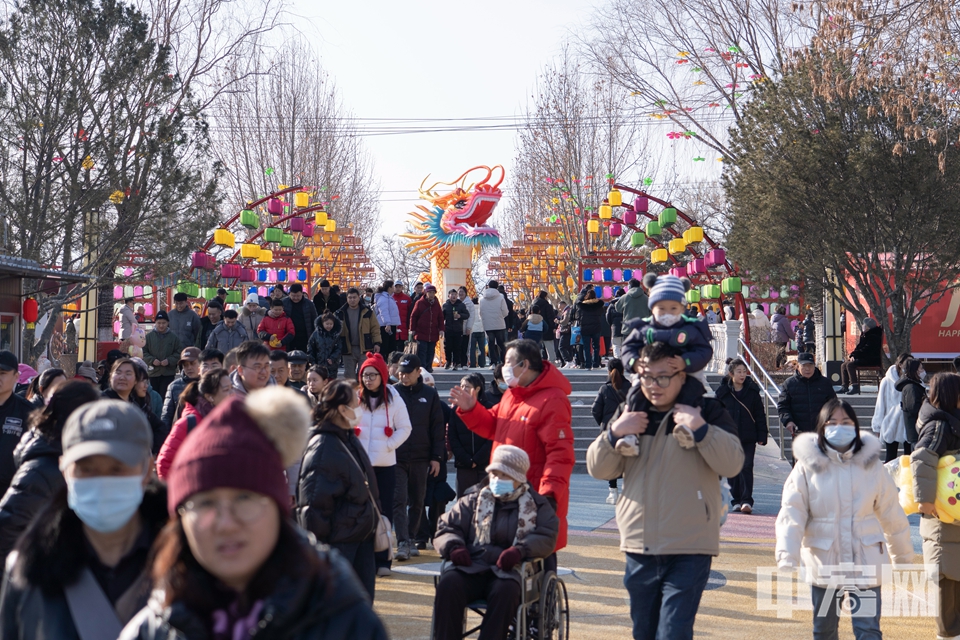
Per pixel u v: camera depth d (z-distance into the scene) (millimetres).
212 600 2418
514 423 6355
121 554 2975
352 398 6566
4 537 4309
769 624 7387
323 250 40594
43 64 17203
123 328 23531
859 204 20906
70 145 17703
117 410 2922
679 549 5105
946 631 6715
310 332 17953
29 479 4391
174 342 15234
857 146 20609
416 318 19703
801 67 21766
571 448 6234
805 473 5836
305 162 42531
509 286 49844
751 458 13039
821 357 28453
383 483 8961
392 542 8594
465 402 6602
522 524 5824
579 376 21875
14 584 2875
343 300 19594
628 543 5258
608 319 21250
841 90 16953
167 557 2445
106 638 2838
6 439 6273
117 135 18031
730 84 33188
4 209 17109
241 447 2332
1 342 13664
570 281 42969
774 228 22016
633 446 5223
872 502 5770
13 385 6484
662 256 28828
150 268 19281
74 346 26484
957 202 19875
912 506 6930
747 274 26234
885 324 21828
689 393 5281
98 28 17344
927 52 15188
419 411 10148
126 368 8195
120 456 2828
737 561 9867
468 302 24594
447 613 5699
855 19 15375
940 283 22375
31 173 17375
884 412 14258
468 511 6070
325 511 6324
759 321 29328
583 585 8805
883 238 21328
